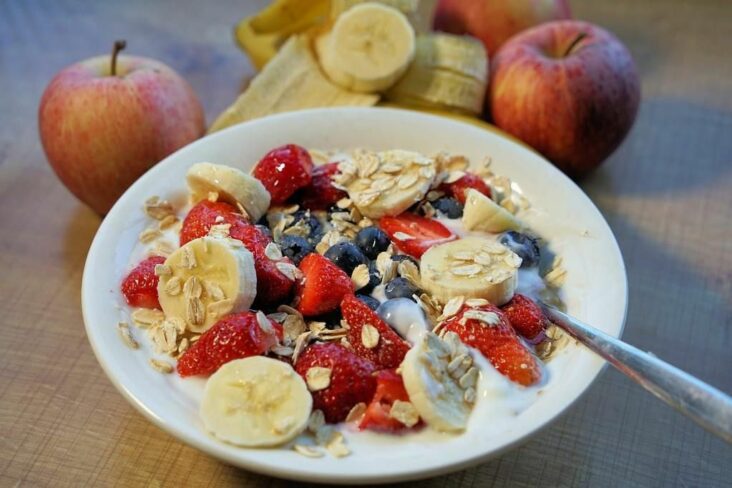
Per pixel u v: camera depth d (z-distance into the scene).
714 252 0.49
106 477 0.39
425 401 0.35
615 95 0.51
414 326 0.38
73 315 0.46
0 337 0.44
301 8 0.58
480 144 0.46
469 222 0.42
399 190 0.43
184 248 0.38
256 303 0.39
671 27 0.65
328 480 0.33
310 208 0.44
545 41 0.54
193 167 0.42
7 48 0.62
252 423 0.34
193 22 0.65
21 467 0.39
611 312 0.38
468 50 0.53
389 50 0.52
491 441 0.34
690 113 0.58
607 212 0.51
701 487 0.40
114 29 0.64
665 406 0.42
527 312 0.38
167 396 0.36
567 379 0.36
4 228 0.50
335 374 0.35
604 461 0.40
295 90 0.53
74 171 0.49
